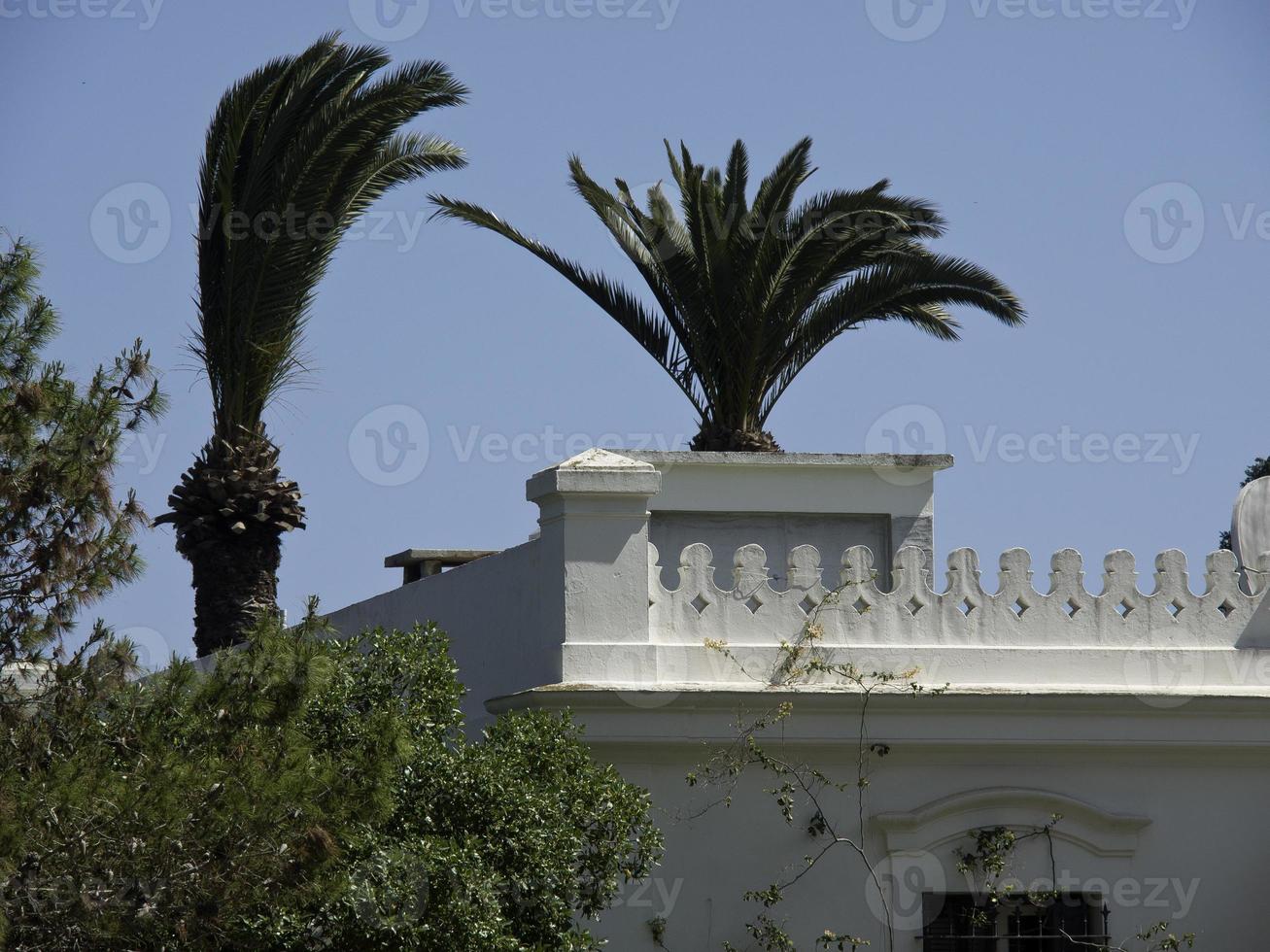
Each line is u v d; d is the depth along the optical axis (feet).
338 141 161.38
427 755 90.12
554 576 106.52
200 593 177.99
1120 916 107.45
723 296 169.27
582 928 102.78
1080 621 110.32
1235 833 109.09
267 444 178.81
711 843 104.12
